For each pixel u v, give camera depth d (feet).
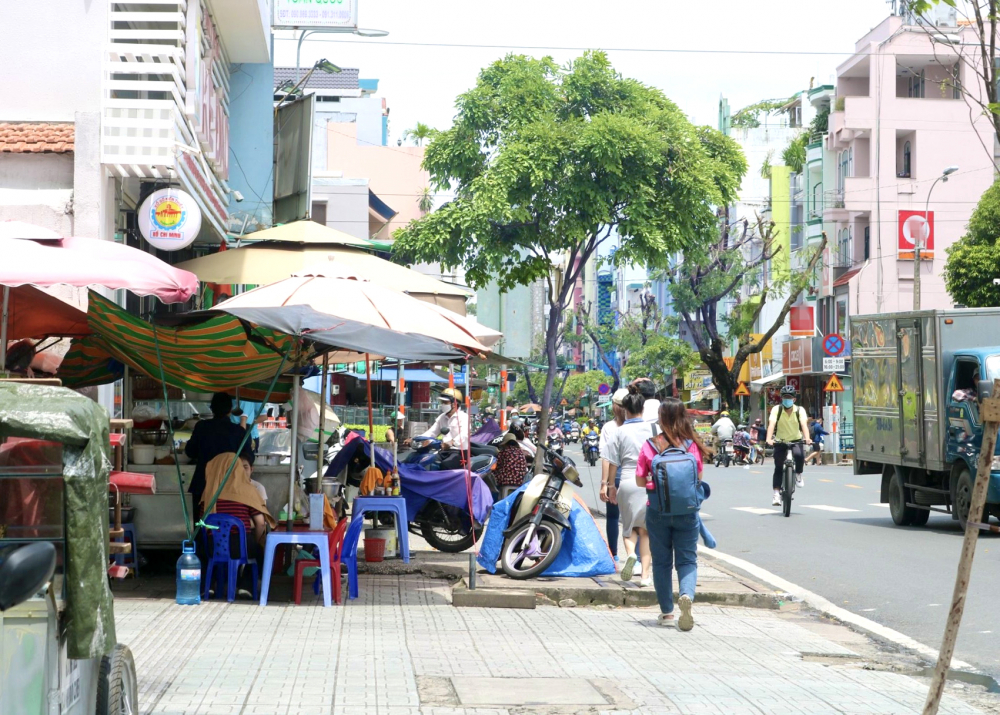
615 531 43.21
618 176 80.07
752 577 43.47
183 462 37.42
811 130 205.36
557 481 39.91
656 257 81.87
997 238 138.31
